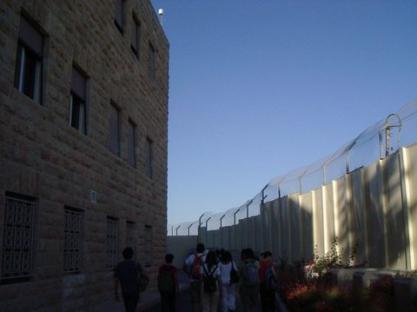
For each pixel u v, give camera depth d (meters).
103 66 14.94
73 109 13.09
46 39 11.13
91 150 13.62
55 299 11.02
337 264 15.34
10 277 9.27
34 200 10.30
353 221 15.23
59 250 11.29
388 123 12.58
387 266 12.53
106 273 14.68
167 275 12.99
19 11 9.75
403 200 11.54
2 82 8.98
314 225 18.98
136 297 11.60
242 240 33.75
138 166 19.06
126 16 17.69
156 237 22.00
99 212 14.22
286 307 15.45
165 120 24.38
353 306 10.13
